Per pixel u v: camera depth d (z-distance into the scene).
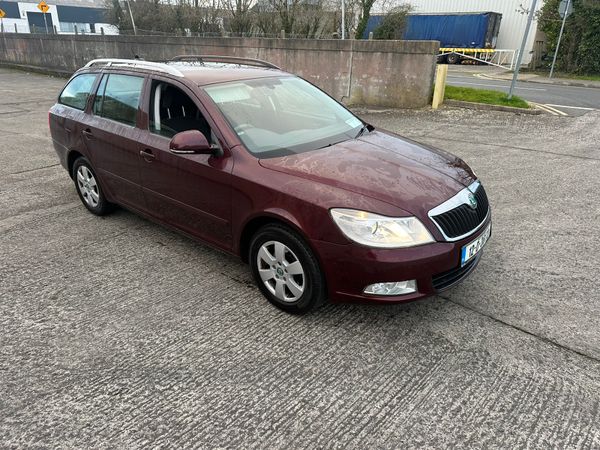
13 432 2.34
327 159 3.22
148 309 3.36
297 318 3.24
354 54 11.52
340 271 2.84
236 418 2.42
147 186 4.07
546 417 2.40
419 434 2.31
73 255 4.17
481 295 3.49
